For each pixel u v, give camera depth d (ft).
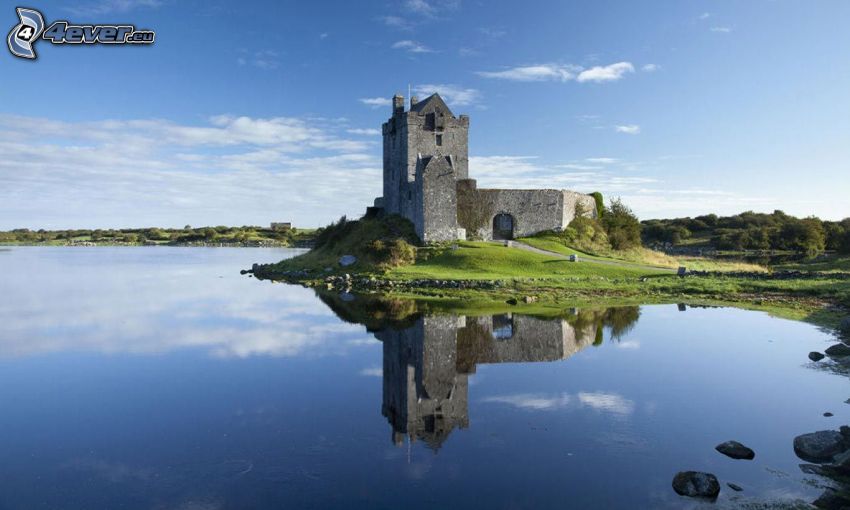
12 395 71.41
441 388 73.36
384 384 75.61
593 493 44.37
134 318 133.39
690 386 72.54
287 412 64.64
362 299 158.51
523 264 193.77
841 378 75.20
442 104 248.52
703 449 52.75
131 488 46.09
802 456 50.75
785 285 152.97
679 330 108.99
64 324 125.90
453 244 213.25
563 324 116.37
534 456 51.62
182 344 102.89
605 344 97.86
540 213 251.19
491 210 246.27
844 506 40.70
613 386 73.10
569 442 54.80
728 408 63.82
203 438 56.70
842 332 104.73
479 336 105.70
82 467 50.08
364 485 46.24
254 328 117.80
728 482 45.78
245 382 77.00
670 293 154.51
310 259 249.75
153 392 72.74
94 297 177.17
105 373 82.12
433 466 49.70
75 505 43.37
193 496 44.62
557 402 66.95
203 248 629.10
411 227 230.48
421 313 132.36
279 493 45.01
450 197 218.38
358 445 54.75
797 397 67.51
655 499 43.29
